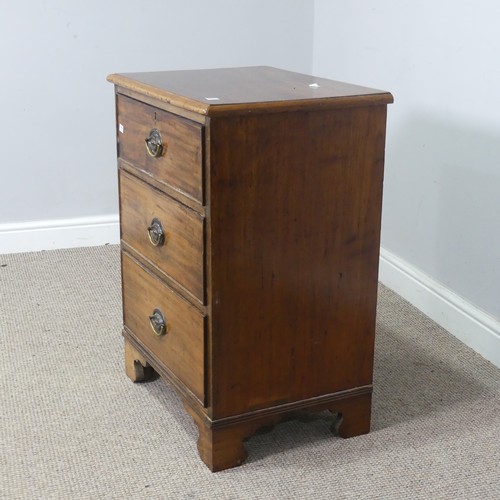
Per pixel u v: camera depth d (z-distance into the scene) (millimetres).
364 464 1761
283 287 1683
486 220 2219
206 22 3012
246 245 1617
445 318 2422
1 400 2004
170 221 1739
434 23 2352
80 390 2057
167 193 1736
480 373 2168
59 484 1689
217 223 1575
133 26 2938
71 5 2850
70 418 1930
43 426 1896
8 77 2857
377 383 2109
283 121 1577
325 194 1666
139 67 2992
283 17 3078
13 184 2973
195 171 1592
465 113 2260
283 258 1663
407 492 1666
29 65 2867
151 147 1758
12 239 3010
